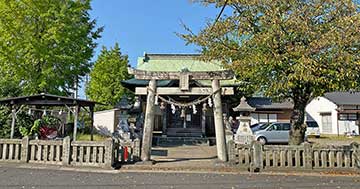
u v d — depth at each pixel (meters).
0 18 17.20
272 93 10.59
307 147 10.18
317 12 9.45
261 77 10.43
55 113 20.28
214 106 11.39
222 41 11.06
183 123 21.64
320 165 10.16
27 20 18.03
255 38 9.65
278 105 26.47
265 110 26.58
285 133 20.08
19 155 10.92
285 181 8.46
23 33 17.50
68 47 18.69
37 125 15.36
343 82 9.66
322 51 9.14
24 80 18.00
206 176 9.11
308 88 10.85
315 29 9.39
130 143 11.22
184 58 24.81
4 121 15.63
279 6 9.75
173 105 11.50
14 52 17.23
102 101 32.81
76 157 10.51
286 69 9.73
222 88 11.66
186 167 10.28
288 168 10.05
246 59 9.97
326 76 9.42
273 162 10.21
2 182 7.73
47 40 17.66
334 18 9.55
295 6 9.68
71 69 19.17
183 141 19.41
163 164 10.91
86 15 20.39
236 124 21.50
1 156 10.98
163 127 20.66
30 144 10.93
